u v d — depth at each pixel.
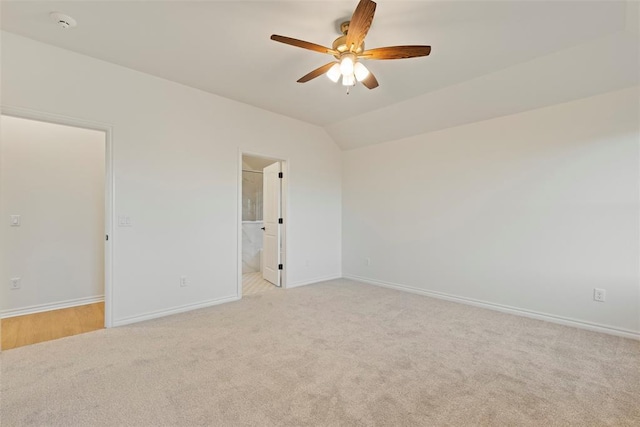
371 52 2.13
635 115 2.70
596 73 2.70
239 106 3.88
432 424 1.60
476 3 2.00
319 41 2.48
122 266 2.97
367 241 4.95
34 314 3.29
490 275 3.57
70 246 3.58
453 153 3.90
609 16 2.14
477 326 2.99
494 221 3.54
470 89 3.30
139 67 2.96
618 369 2.15
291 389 1.90
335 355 2.36
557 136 3.10
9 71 2.41
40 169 3.40
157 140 3.19
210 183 3.61
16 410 1.68
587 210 2.94
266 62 2.85
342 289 4.47
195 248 3.48
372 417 1.65
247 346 2.51
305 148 4.74
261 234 6.30
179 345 2.51
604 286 2.85
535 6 2.03
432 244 4.11
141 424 1.58
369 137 4.73
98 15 2.17
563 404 1.76
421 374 2.09
